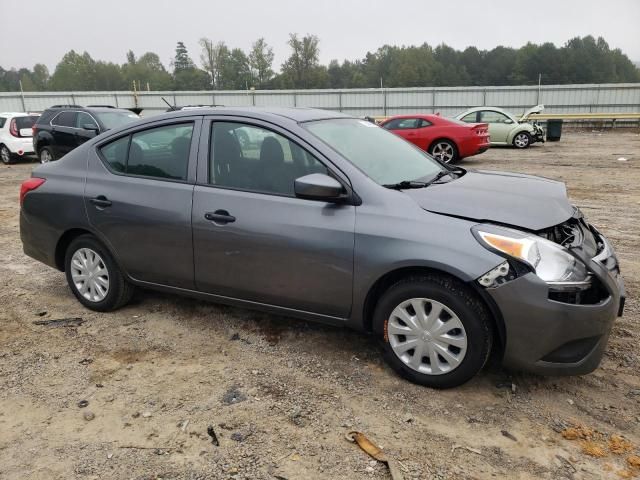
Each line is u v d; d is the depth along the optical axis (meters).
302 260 3.36
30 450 2.75
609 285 2.97
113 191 4.10
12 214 8.70
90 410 3.08
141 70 94.06
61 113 13.81
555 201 3.33
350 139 3.76
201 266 3.78
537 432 2.82
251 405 3.09
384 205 3.18
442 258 2.94
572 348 2.92
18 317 4.41
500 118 19.59
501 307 2.87
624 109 33.09
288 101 37.69
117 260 4.18
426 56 90.50
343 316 3.39
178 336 4.00
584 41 95.81
